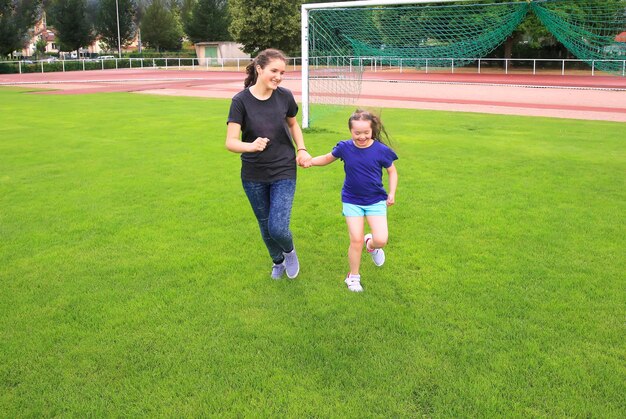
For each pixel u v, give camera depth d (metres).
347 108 16.86
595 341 3.47
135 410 2.86
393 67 37.88
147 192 7.01
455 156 9.17
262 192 4.10
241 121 3.91
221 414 2.84
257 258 4.87
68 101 19.08
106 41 70.56
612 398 2.93
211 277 4.45
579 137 11.15
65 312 3.88
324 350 3.39
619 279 4.37
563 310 3.87
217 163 8.70
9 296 4.13
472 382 3.07
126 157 9.16
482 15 13.70
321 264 4.75
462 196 6.75
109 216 6.04
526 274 4.47
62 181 7.58
